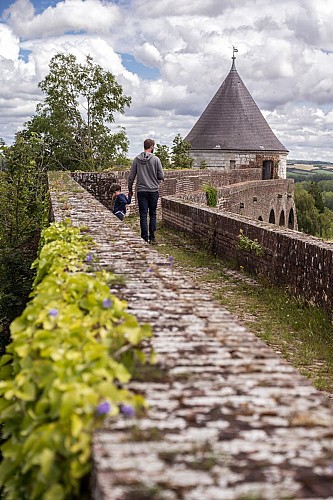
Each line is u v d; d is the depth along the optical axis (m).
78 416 2.07
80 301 3.31
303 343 7.12
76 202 9.69
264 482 1.73
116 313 3.11
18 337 3.01
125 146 52.06
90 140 51.34
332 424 2.06
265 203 44.50
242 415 2.12
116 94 52.06
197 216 14.15
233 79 65.25
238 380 2.43
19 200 16.48
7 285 13.21
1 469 2.39
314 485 1.72
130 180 13.64
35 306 3.26
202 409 2.16
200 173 30.80
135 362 2.59
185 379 2.42
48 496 1.98
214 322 3.23
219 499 1.66
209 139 63.41
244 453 1.88
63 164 51.91
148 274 4.37
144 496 1.66
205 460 1.83
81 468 1.97
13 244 15.68
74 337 2.71
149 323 3.14
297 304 8.48
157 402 2.21
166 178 23.97
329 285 7.77
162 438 1.95
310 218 91.75
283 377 2.47
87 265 4.57
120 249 5.42
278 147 64.38
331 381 5.88
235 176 40.25
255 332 7.47
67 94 51.31
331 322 7.55
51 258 4.78
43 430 2.15
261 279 10.08
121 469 1.79
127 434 1.97
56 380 2.28
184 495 1.67
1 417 2.75
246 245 10.75
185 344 2.84
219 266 11.69
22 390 2.56
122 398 2.12
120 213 14.49
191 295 3.80
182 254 12.92
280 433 2.00
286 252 9.20
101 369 2.29
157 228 17.17
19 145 17.52
